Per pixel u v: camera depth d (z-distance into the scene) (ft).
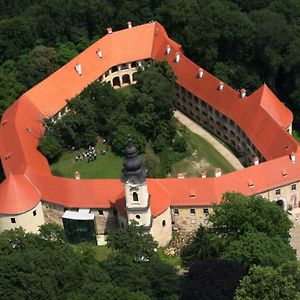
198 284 580.71
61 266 611.88
